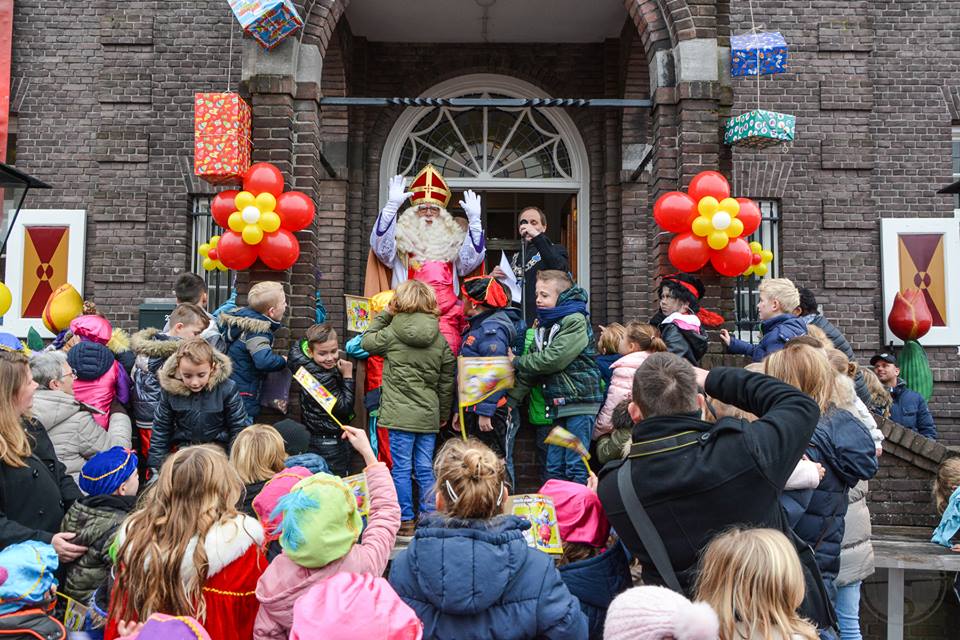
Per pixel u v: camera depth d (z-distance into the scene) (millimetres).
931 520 5973
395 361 4801
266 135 6020
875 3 9648
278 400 5477
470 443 2787
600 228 9219
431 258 5980
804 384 3299
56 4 9477
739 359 5922
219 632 2678
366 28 9055
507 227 9633
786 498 3105
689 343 4996
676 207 5695
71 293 6738
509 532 2604
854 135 9375
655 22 6387
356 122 9094
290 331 5887
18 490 3322
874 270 9273
